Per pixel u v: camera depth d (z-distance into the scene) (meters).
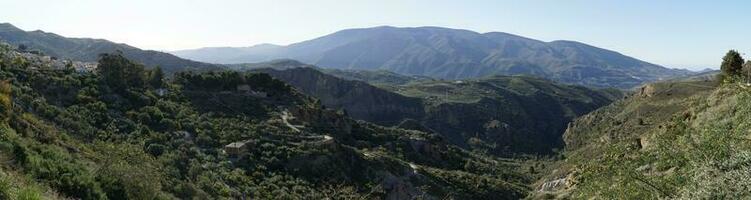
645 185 14.95
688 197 13.00
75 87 66.56
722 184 12.19
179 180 42.25
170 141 58.91
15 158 26.33
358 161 67.62
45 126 45.44
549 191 66.38
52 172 26.59
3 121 35.94
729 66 52.97
